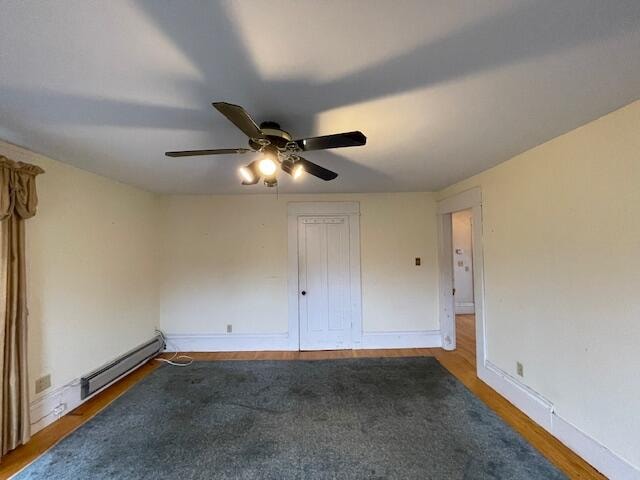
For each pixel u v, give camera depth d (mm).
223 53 1255
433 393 3062
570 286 2205
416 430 2441
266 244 4520
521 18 1086
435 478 1938
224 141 2256
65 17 1051
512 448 2215
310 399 2963
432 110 1793
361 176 3484
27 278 2367
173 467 2055
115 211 3500
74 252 2893
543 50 1266
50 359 2615
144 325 4062
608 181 1913
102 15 1049
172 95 1589
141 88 1521
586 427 2084
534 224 2541
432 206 4559
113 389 3223
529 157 2578
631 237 1792
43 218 2572
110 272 3395
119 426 2535
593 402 2033
